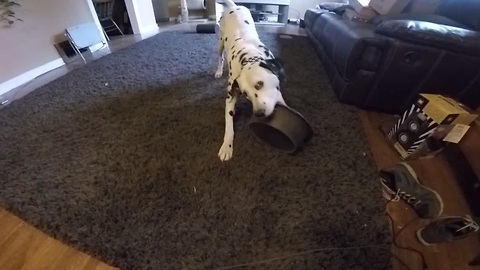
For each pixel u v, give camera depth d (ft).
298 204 3.59
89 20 8.93
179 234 3.30
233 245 3.18
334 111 5.33
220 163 4.22
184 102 5.72
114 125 5.12
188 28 10.78
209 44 8.78
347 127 4.91
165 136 4.79
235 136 4.75
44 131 5.07
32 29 7.22
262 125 4.10
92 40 8.74
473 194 3.57
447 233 2.92
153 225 3.40
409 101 4.82
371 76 4.74
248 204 3.61
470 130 3.81
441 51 4.00
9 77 6.85
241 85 3.97
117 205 3.64
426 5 6.29
